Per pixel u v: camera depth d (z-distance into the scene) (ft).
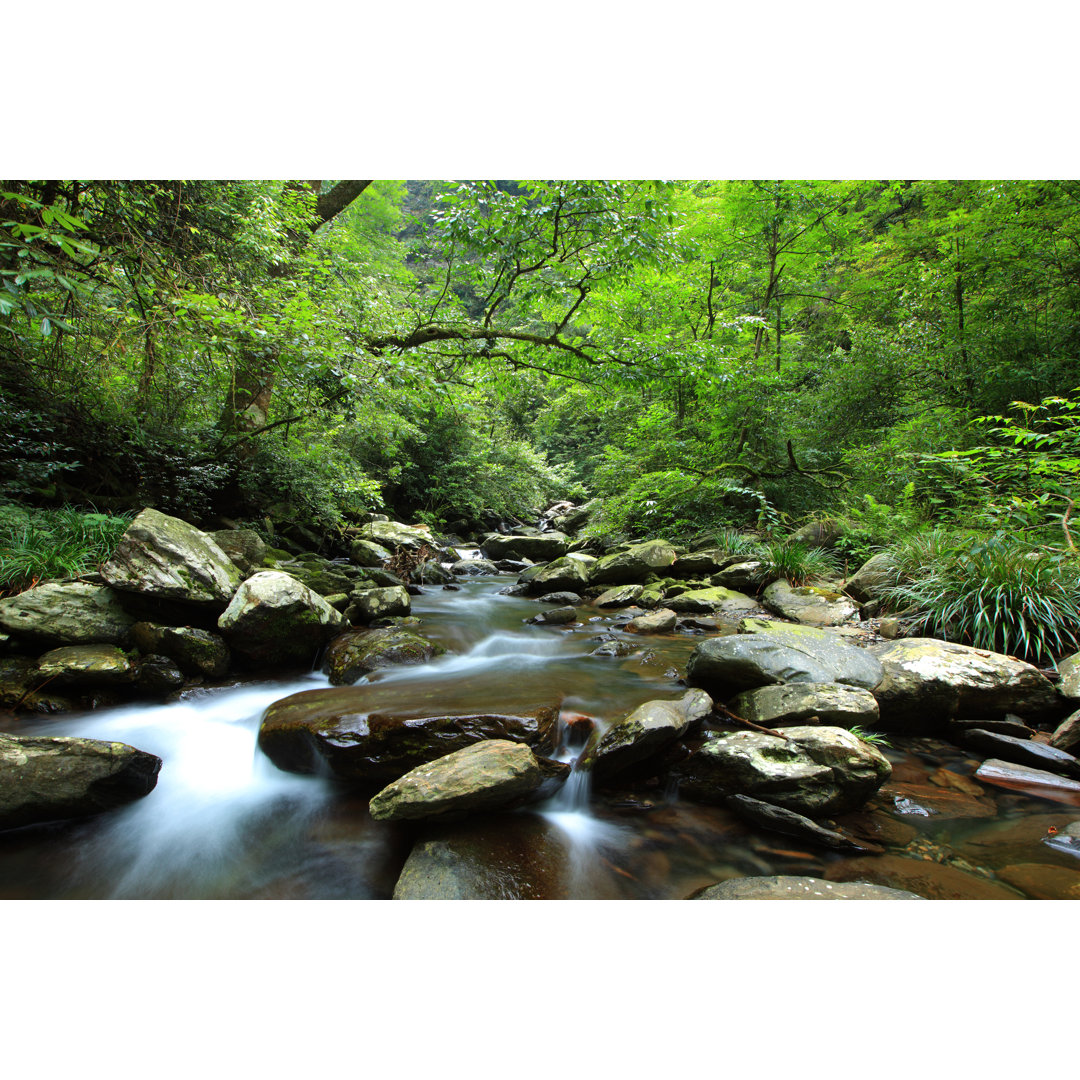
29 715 10.83
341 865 7.52
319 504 27.61
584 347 26.58
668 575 24.61
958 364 29.22
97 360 17.78
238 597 13.21
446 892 6.50
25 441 17.26
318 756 9.14
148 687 12.00
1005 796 8.80
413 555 29.50
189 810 8.72
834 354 37.86
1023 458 17.39
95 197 15.35
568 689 12.05
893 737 10.99
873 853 7.42
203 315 15.31
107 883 7.23
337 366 18.74
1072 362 24.89
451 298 26.96
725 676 11.96
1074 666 11.21
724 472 30.86
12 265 11.57
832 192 33.53
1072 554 13.47
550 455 70.59
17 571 13.12
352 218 41.68
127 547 13.24
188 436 22.50
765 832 8.01
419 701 10.43
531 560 35.73
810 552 22.17
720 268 39.04
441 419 47.24
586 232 22.70
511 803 8.01
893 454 25.91
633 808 8.71
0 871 7.33
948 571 15.05
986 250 27.66
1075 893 6.54
